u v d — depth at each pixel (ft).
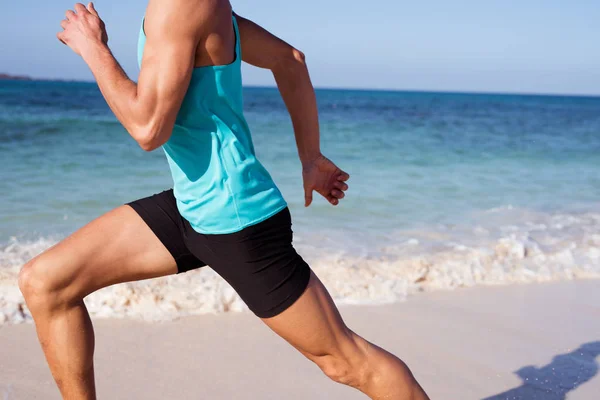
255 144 41.52
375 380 6.26
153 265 6.34
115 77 5.41
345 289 12.75
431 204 22.86
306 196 7.44
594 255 16.37
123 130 45.50
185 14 5.13
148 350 9.79
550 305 12.71
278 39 6.86
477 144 50.83
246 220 5.79
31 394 8.32
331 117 89.71
